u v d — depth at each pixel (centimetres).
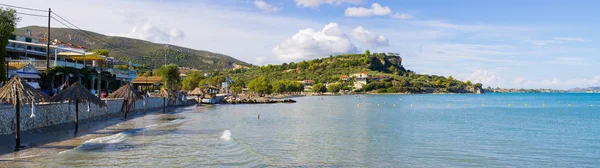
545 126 4600
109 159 2080
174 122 4297
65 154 2162
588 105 11888
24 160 1966
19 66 4975
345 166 2139
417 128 4262
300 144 2912
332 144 2934
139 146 2534
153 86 10125
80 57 6681
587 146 2920
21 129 2725
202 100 9656
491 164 2250
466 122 5172
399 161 2305
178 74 11338
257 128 4050
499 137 3450
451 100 16600
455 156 2478
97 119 4203
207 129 3650
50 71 5116
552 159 2411
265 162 2164
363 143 3014
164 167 1947
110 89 6719
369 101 14488
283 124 4581
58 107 3350
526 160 2372
